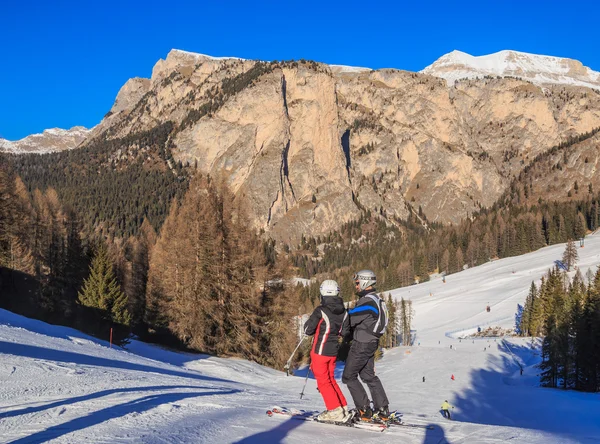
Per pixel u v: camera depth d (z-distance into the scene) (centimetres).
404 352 7650
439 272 17550
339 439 438
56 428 427
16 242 4806
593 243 16225
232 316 3594
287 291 3875
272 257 4225
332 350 512
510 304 11400
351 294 12662
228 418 520
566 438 475
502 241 17525
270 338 3847
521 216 19625
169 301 3703
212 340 3622
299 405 799
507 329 9700
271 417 543
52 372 977
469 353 7388
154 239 6856
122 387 832
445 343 9000
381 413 523
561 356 4753
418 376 5553
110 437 391
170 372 1688
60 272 4572
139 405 578
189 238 3581
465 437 477
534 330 8700
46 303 4522
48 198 6084
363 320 509
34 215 5375
